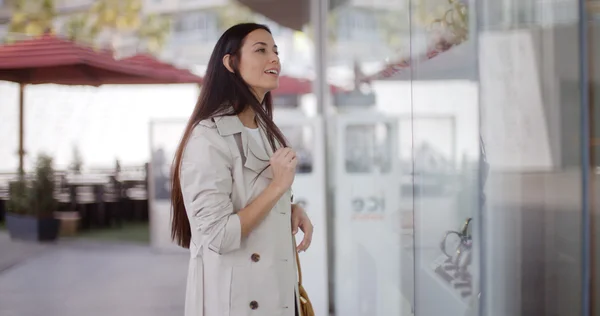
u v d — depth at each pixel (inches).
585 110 52.1
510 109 57.3
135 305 187.9
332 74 204.1
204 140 59.8
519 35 56.2
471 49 60.6
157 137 275.0
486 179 58.9
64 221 325.1
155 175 275.1
